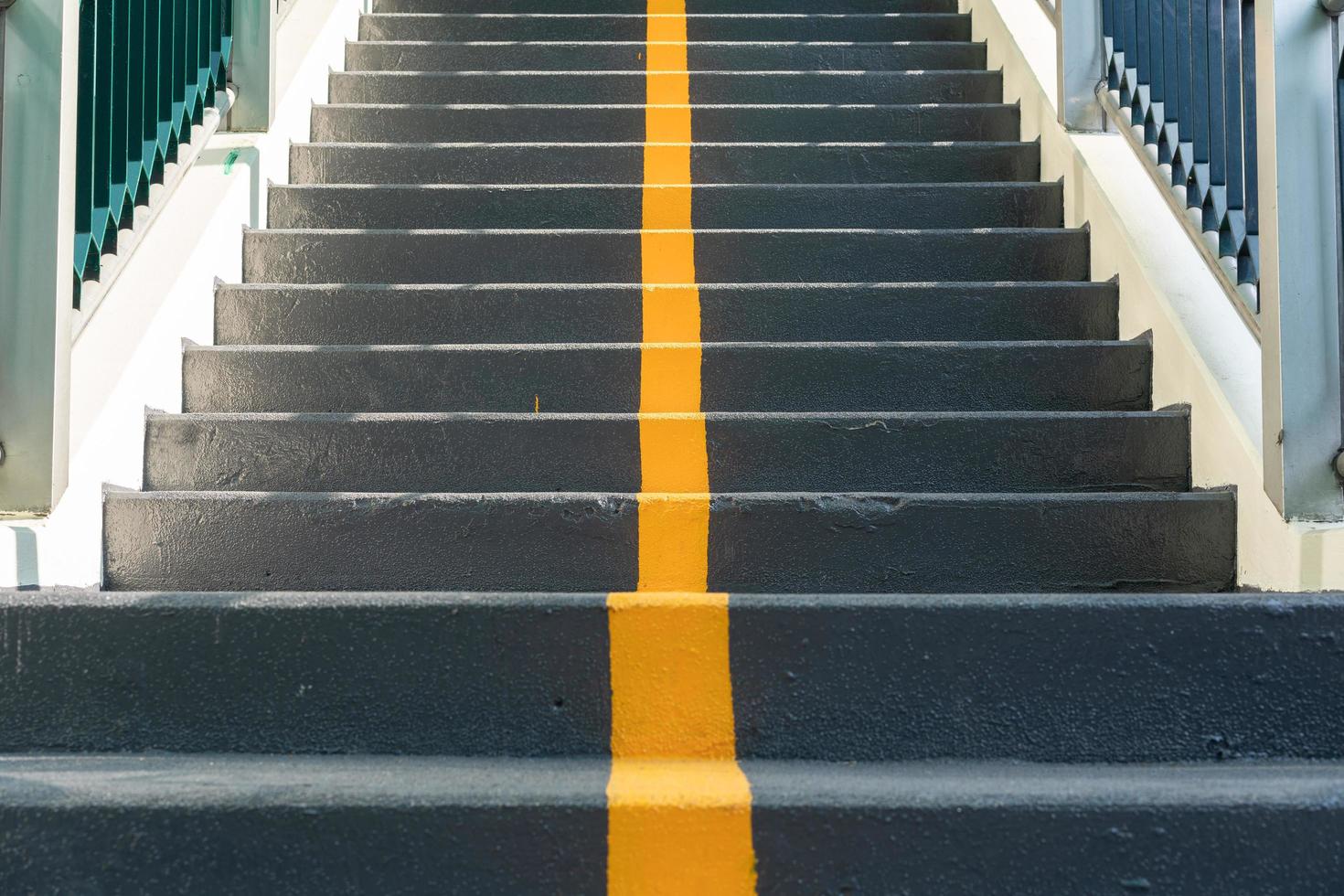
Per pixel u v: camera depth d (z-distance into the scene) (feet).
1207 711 4.00
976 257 8.01
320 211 8.55
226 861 3.44
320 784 3.56
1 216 4.90
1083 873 3.43
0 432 4.86
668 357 6.68
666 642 4.07
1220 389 5.74
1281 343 5.05
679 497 5.37
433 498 5.36
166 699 4.05
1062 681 4.01
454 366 6.67
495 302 7.31
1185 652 4.02
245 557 5.38
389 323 7.29
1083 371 6.69
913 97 10.63
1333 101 5.12
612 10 12.46
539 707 4.06
